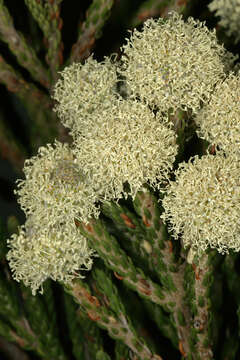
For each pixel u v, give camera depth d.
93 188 0.18
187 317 0.18
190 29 0.18
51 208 0.17
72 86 0.18
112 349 0.19
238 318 0.18
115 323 0.18
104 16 0.19
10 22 0.19
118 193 0.18
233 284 0.19
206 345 0.18
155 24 0.18
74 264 0.18
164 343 0.19
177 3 0.19
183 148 0.18
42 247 0.17
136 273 0.18
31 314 0.19
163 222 0.17
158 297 0.18
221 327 0.19
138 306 0.19
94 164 0.17
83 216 0.17
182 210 0.17
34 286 0.18
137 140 0.17
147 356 0.18
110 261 0.18
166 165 0.18
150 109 0.18
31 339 0.19
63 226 0.18
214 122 0.17
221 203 0.17
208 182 0.17
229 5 0.19
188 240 0.17
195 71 0.17
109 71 0.18
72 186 0.17
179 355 0.19
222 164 0.17
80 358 0.19
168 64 0.17
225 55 0.19
